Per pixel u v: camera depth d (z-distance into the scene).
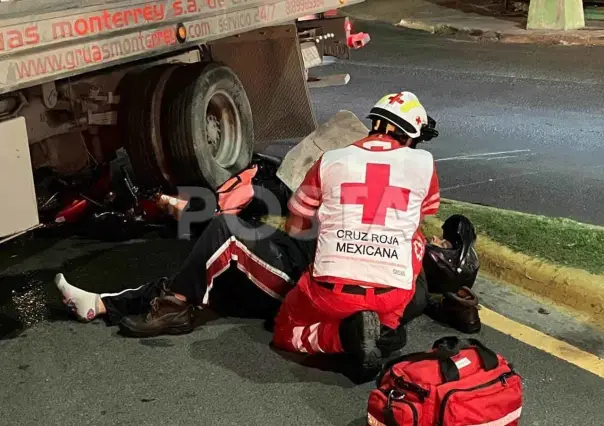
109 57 4.57
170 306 4.08
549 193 6.24
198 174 5.62
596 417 3.39
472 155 7.28
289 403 3.52
